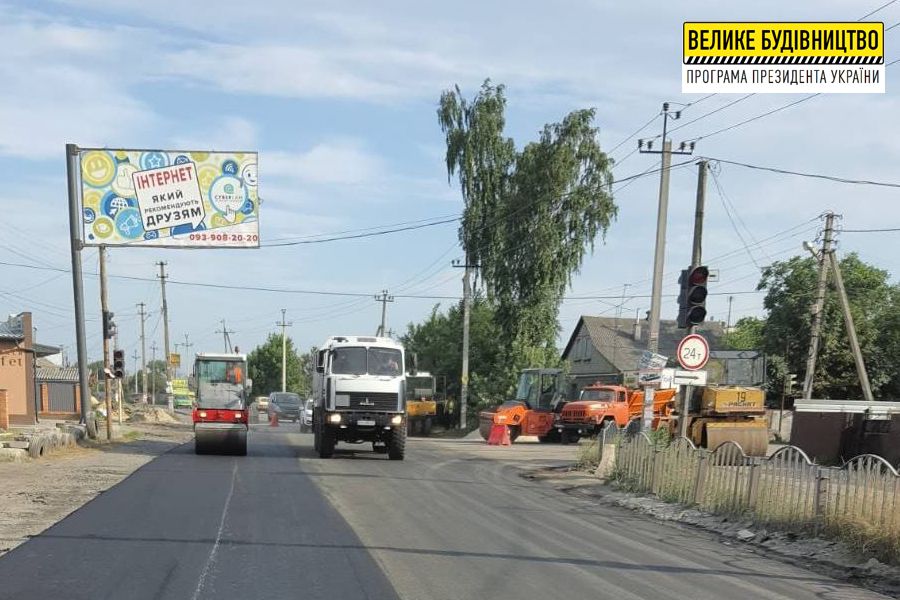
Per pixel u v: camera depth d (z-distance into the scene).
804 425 24.70
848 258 46.44
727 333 65.38
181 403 84.81
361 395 23.73
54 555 9.41
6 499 13.96
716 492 14.27
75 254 28.45
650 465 16.92
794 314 45.28
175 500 14.08
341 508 13.55
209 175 28.53
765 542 12.02
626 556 10.41
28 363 43.09
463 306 49.94
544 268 47.31
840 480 11.53
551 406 37.91
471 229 49.62
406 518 12.72
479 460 26.02
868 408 23.67
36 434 23.75
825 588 9.16
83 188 28.19
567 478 20.70
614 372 60.16
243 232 28.55
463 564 9.41
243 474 18.67
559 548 10.73
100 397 82.69
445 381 54.81
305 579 8.45
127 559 9.26
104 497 14.34
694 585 8.89
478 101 50.41
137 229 28.28
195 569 8.81
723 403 26.73
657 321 22.78
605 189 48.03
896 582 9.66
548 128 48.50
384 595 7.88
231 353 24.81
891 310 44.81
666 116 29.62
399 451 24.31
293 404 60.81
